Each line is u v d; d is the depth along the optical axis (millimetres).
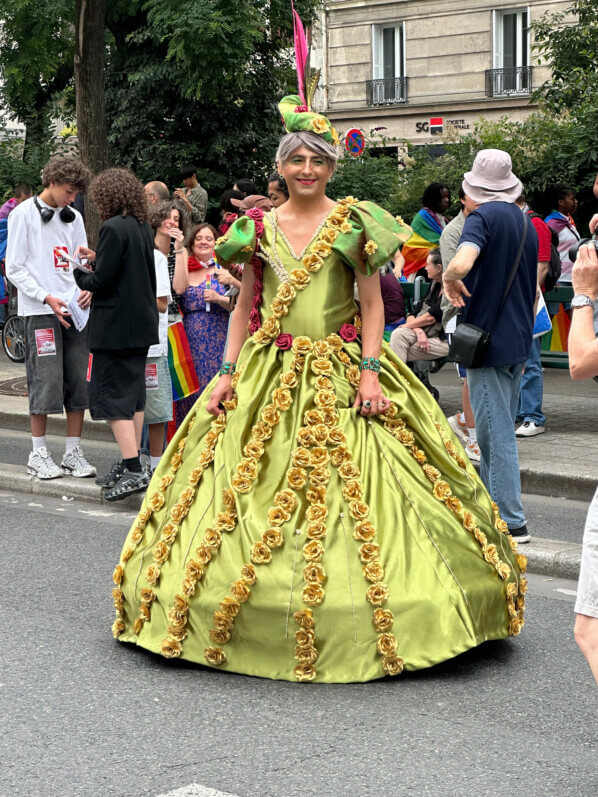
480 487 4695
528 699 4070
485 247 5645
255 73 20453
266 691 4105
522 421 9070
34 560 6086
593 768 3498
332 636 4148
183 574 4379
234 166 20656
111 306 6734
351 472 4344
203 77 18141
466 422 7848
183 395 7488
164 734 3760
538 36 20000
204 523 4418
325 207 4727
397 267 10641
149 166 20312
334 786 3365
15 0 19344
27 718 3918
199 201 15531
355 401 4594
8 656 4562
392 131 31828
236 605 4203
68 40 20516
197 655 4316
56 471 7820
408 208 18359
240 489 4367
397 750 3619
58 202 7590
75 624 4977
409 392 4727
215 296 7387
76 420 7883
